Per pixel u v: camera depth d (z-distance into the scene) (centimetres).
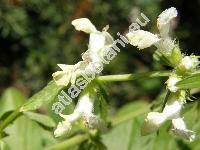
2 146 8
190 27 18
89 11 17
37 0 16
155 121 7
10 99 11
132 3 17
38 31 17
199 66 7
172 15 7
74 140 9
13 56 18
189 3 18
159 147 10
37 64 17
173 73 7
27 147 10
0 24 15
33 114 8
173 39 8
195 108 9
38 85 17
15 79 18
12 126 10
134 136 10
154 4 17
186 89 7
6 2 15
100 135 9
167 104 7
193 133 7
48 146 10
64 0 17
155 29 8
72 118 7
